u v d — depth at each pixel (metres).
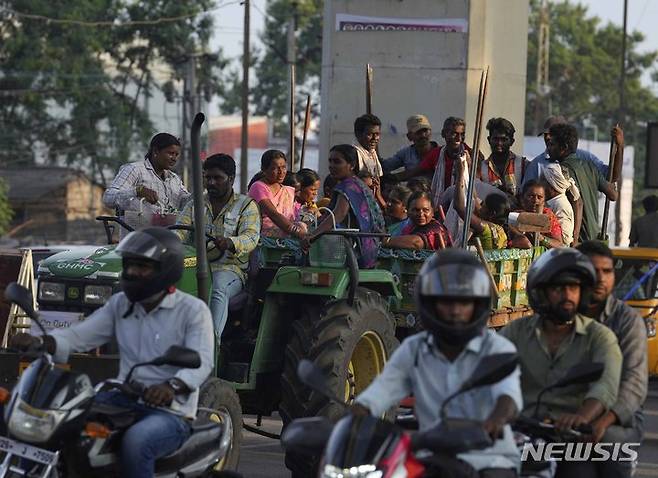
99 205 67.00
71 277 10.98
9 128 60.34
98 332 8.29
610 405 7.30
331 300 11.41
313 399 10.96
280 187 13.06
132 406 7.95
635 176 82.62
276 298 11.59
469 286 6.61
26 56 59.00
